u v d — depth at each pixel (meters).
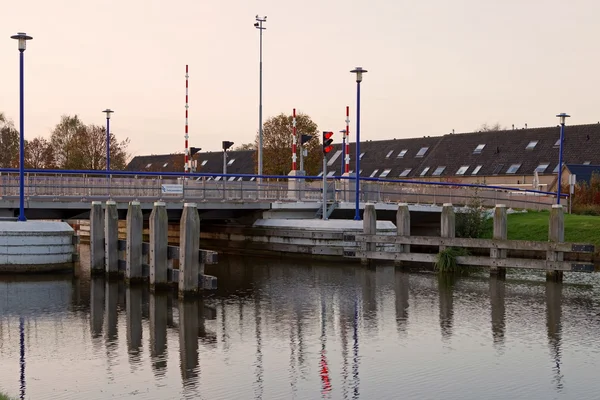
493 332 17.50
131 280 23.81
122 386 13.06
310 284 25.05
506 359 14.98
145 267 24.02
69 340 16.61
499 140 69.00
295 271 28.48
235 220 36.78
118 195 32.84
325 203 33.16
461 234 36.09
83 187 30.78
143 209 31.95
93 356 15.17
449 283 25.22
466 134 72.38
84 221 45.25
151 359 14.94
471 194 42.12
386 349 15.80
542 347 16.02
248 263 31.27
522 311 20.12
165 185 33.84
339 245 31.77
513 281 25.62
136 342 16.45
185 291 21.59
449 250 27.61
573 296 22.50
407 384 13.25
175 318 19.12
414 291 23.52
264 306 20.86
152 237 22.67
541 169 62.94
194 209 21.61
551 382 13.41
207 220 38.28
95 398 12.38
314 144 68.44
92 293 22.66
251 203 34.00
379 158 75.31
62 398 12.38
